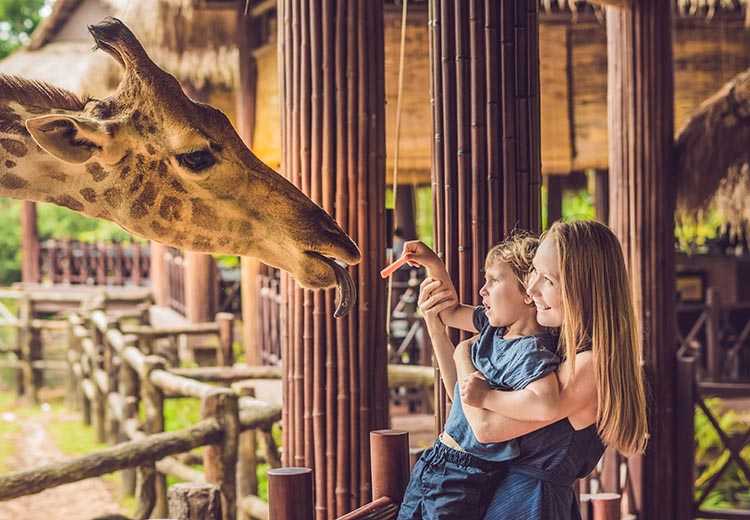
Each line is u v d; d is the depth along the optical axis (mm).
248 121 9750
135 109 2504
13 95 2551
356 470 3387
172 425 9633
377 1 3367
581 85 9383
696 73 9547
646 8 5039
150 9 9781
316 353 3389
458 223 3203
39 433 10445
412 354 9508
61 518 7188
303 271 2648
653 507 5207
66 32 16891
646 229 5109
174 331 10055
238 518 5625
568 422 2354
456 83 3195
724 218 6992
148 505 5812
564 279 2352
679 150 6242
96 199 2559
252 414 5457
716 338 10234
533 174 3230
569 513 2395
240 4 9656
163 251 14234
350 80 3330
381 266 3395
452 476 2406
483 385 2354
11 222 24047
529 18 3219
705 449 8211
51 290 17250
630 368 2355
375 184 3371
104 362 9727
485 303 2570
